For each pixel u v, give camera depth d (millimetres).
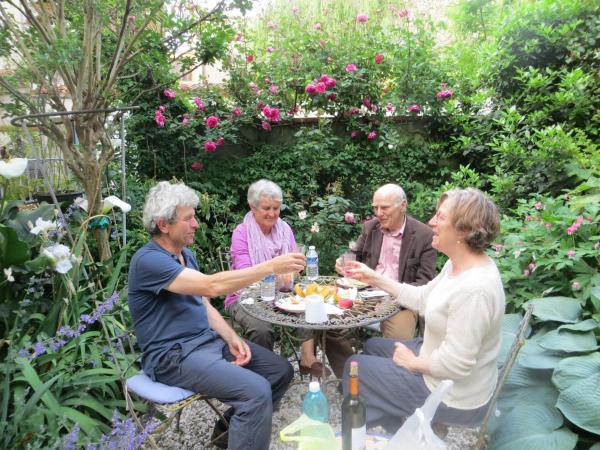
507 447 1763
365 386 1906
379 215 2758
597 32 3861
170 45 3404
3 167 2287
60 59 2566
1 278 2301
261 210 2789
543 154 3572
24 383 2043
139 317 1979
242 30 4539
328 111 4508
